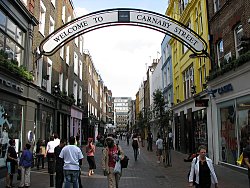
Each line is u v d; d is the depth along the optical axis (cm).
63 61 2578
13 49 1426
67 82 2758
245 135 1335
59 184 924
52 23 2208
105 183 1135
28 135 1555
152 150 3098
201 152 643
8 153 1029
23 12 1486
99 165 1773
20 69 1393
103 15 1722
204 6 1969
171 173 1403
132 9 1744
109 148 877
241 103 1374
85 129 3919
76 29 1697
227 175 1277
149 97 5788
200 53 1727
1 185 1067
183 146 2580
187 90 2578
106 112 8469
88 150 1382
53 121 2175
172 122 3131
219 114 1680
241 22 1371
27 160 1011
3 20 1298
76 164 816
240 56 1276
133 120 11369
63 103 2486
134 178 1259
